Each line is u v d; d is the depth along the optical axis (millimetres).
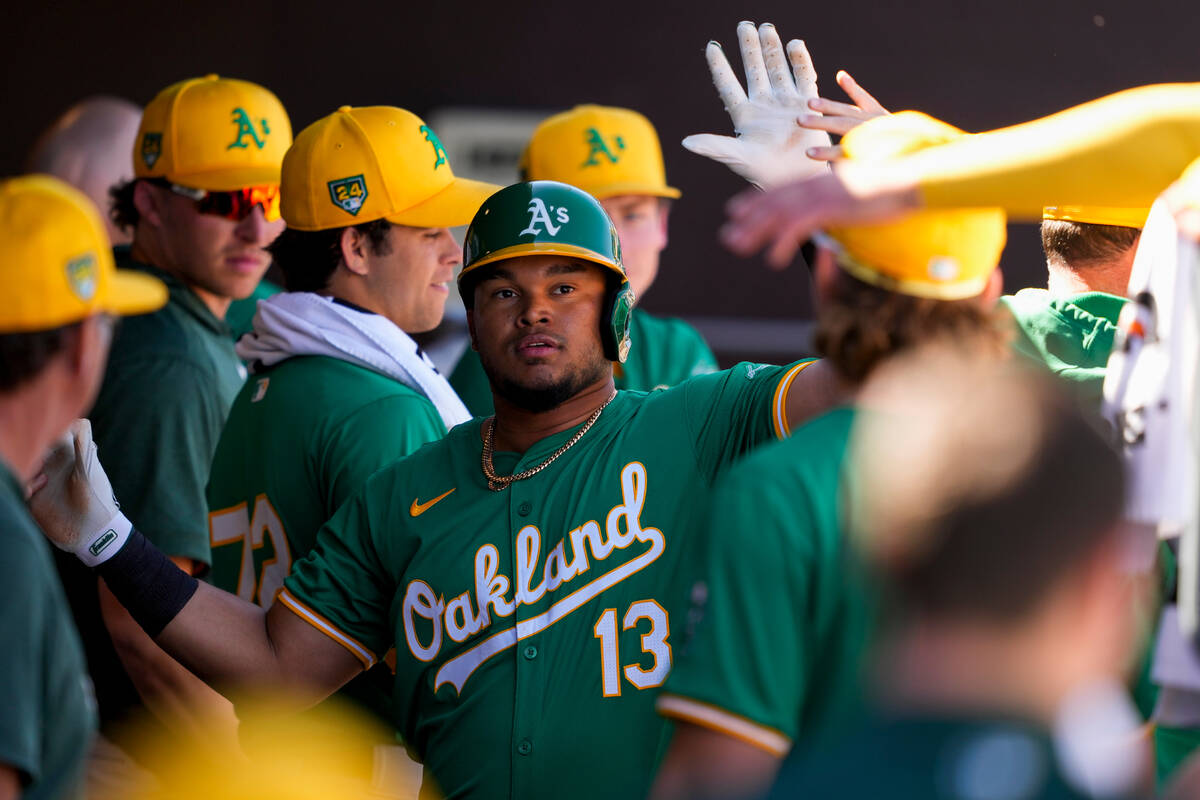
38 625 5680
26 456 6215
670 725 7602
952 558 4949
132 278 6848
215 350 12398
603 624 7852
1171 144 6043
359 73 24141
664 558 7930
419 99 24266
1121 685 7453
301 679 8719
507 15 24219
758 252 24703
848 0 24328
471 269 8266
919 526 5031
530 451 8289
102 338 6391
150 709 11219
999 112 24594
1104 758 5020
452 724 8039
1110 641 5141
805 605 5715
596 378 8352
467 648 8055
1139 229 9203
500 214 8258
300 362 10500
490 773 7848
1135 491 7074
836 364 6273
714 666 5723
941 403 5320
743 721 5648
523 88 24391
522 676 7859
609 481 8125
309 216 10719
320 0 23891
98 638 11180
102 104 16734
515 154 24391
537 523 8117
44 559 5828
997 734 4891
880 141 6578
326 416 10086
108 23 23406
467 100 24328
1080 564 4957
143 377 11500
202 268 12672
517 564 8055
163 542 11336
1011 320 6449
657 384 15938
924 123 6797
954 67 24500
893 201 6055
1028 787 4816
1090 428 5148
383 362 10375
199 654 8688
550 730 7773
